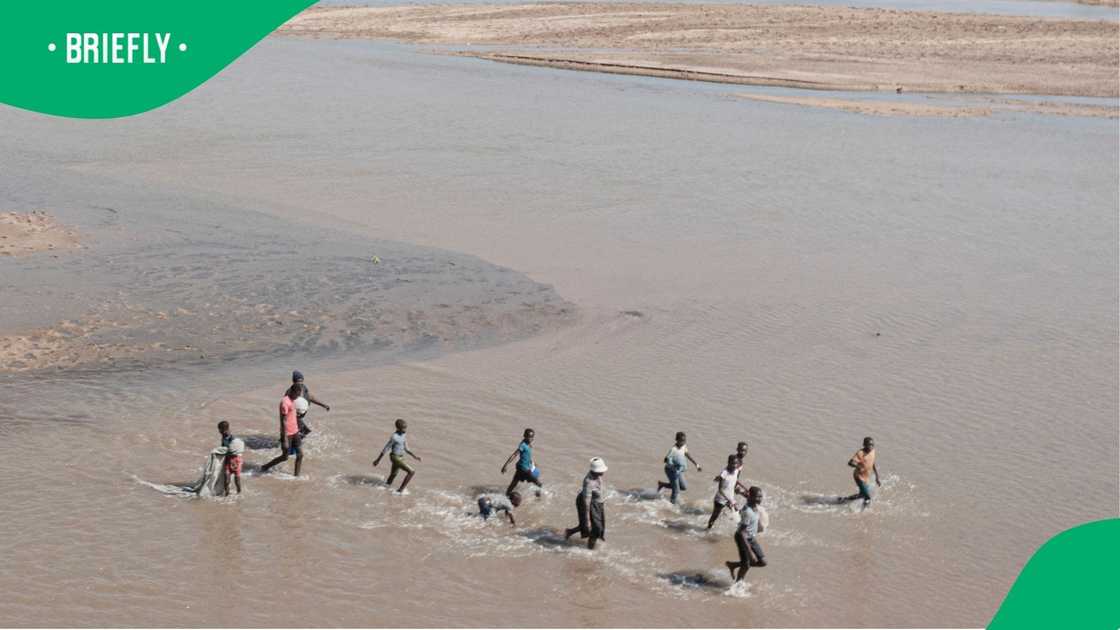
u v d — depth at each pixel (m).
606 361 24.30
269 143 48.50
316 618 14.37
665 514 17.50
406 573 15.55
